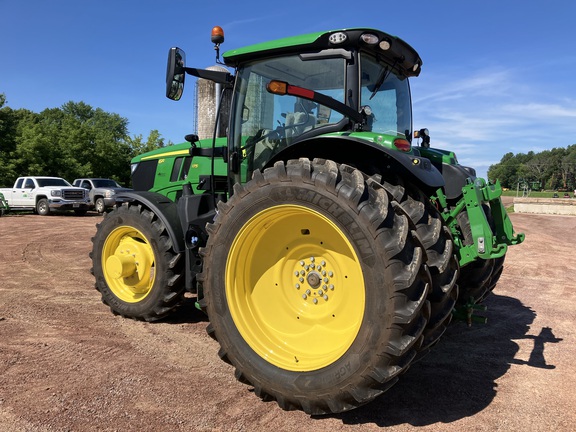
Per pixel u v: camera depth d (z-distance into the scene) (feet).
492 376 11.43
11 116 99.30
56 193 65.62
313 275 9.93
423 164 9.83
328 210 8.77
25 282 20.70
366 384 8.38
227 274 10.05
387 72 13.07
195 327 14.67
